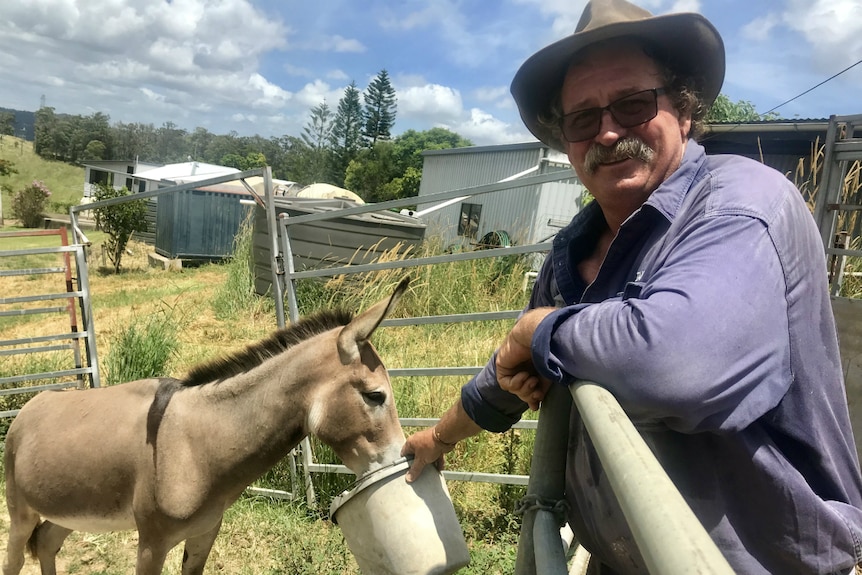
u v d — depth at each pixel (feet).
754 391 3.01
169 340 20.74
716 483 3.33
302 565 10.95
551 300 5.32
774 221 3.26
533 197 41.39
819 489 3.46
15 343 16.24
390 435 7.21
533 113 5.84
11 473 9.35
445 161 53.78
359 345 7.29
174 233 52.26
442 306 21.16
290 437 7.84
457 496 13.19
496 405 5.08
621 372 2.93
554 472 4.24
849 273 15.23
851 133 11.56
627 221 3.99
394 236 27.37
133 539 12.41
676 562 1.70
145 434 8.01
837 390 3.59
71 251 16.81
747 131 27.99
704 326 2.83
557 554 3.44
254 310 28.60
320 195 47.98
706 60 4.81
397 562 6.39
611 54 4.65
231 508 12.98
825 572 3.25
